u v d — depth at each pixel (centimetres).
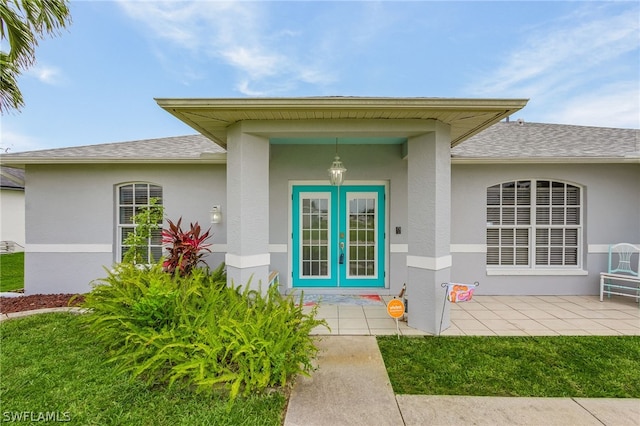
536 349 371
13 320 457
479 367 331
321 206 647
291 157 629
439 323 422
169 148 704
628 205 611
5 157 600
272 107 368
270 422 244
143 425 240
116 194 651
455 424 246
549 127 861
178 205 642
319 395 283
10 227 1452
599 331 429
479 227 628
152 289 342
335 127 414
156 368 288
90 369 318
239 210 417
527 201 641
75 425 240
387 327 448
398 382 304
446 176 429
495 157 589
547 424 245
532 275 623
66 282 641
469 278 629
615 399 277
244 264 416
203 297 376
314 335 414
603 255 615
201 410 255
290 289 631
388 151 624
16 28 420
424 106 366
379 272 645
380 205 643
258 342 280
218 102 364
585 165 614
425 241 426
